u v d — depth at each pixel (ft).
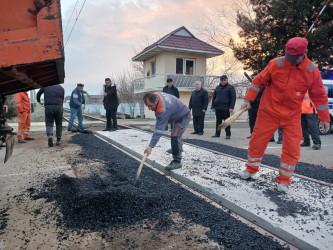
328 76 40.45
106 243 7.79
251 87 11.73
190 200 10.75
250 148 12.20
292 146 10.61
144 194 11.03
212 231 8.39
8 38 7.29
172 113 12.94
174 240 7.93
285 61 10.31
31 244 7.72
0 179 13.60
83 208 9.80
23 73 9.09
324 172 14.21
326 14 46.70
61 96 23.47
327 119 10.85
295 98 10.43
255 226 8.67
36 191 11.81
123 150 21.25
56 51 7.61
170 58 60.39
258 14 54.95
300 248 7.41
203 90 30.07
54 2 7.55
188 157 17.25
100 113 98.89
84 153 19.99
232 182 12.12
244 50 56.54
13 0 7.30
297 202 9.89
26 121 26.71
